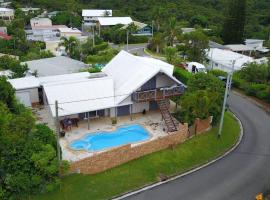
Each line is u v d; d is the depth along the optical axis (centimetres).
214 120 4116
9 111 3334
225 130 4150
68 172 2947
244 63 6588
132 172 3172
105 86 4194
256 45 9700
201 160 3519
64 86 4047
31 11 13150
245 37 10912
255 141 4053
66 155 3350
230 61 7094
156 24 11375
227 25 10056
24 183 2612
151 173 3209
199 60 7462
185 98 3988
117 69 4872
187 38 7650
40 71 5462
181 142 3694
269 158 3650
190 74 5297
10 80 4584
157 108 4572
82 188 2867
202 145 3722
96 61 7550
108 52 8238
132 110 4384
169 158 3428
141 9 13850
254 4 12675
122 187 2992
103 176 3067
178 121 4184
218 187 3078
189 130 3797
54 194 2741
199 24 11850
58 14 13038
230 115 4753
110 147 3572
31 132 3031
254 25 11388
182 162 3422
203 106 3862
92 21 12875
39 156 2681
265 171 3378
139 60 4747
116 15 13062
